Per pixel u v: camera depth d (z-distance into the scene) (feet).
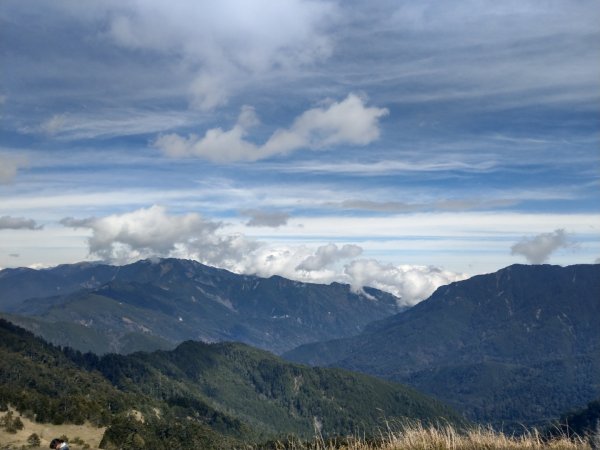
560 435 55.21
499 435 57.52
